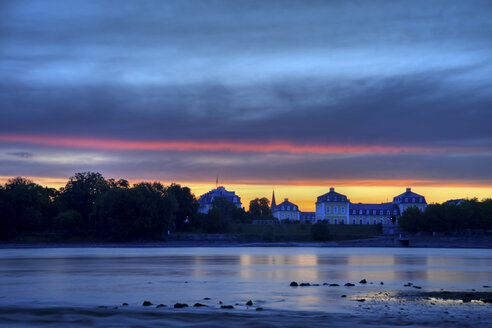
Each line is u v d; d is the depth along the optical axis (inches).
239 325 1406.3
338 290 2117.4
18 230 7706.7
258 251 6127.0
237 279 2593.5
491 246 7509.8
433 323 1425.9
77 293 2048.5
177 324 1421.0
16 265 3614.7
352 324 1414.9
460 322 1435.8
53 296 1964.8
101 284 2370.8
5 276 2768.2
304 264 3705.7
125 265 3607.3
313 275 2810.0
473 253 5728.3
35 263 3838.6
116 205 7682.1
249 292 2064.5
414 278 2642.7
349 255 5128.0
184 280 2549.2
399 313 1571.1
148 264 3703.3
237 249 6727.4
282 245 7687.0
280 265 3592.5
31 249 6579.7
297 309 1646.2
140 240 7746.1
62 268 3324.3
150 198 7785.4
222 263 3814.0
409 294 1982.0
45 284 2373.3
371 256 4921.3
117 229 7559.1
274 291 2092.8
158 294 2014.0
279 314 1556.3
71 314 1552.7
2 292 2086.6
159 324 1419.8
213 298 1898.4
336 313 1572.3
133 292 2078.0
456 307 1674.5
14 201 7524.6
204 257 4682.6
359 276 2743.6
